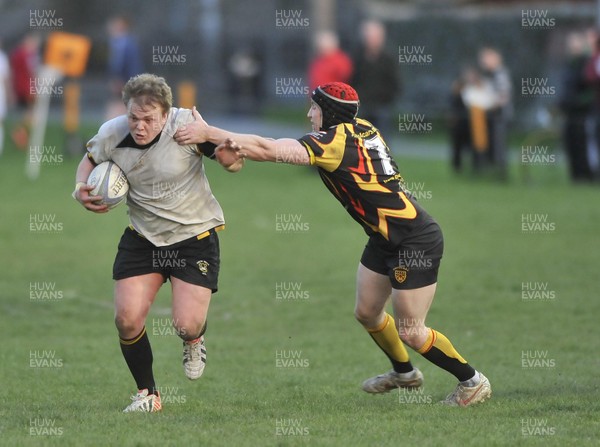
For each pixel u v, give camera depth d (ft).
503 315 121.08
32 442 67.82
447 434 70.33
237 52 426.92
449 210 198.39
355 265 153.07
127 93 72.38
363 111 247.91
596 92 231.71
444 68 349.61
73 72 254.47
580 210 197.36
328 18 355.36
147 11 449.06
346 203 77.25
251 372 97.19
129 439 68.28
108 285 139.85
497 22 338.34
